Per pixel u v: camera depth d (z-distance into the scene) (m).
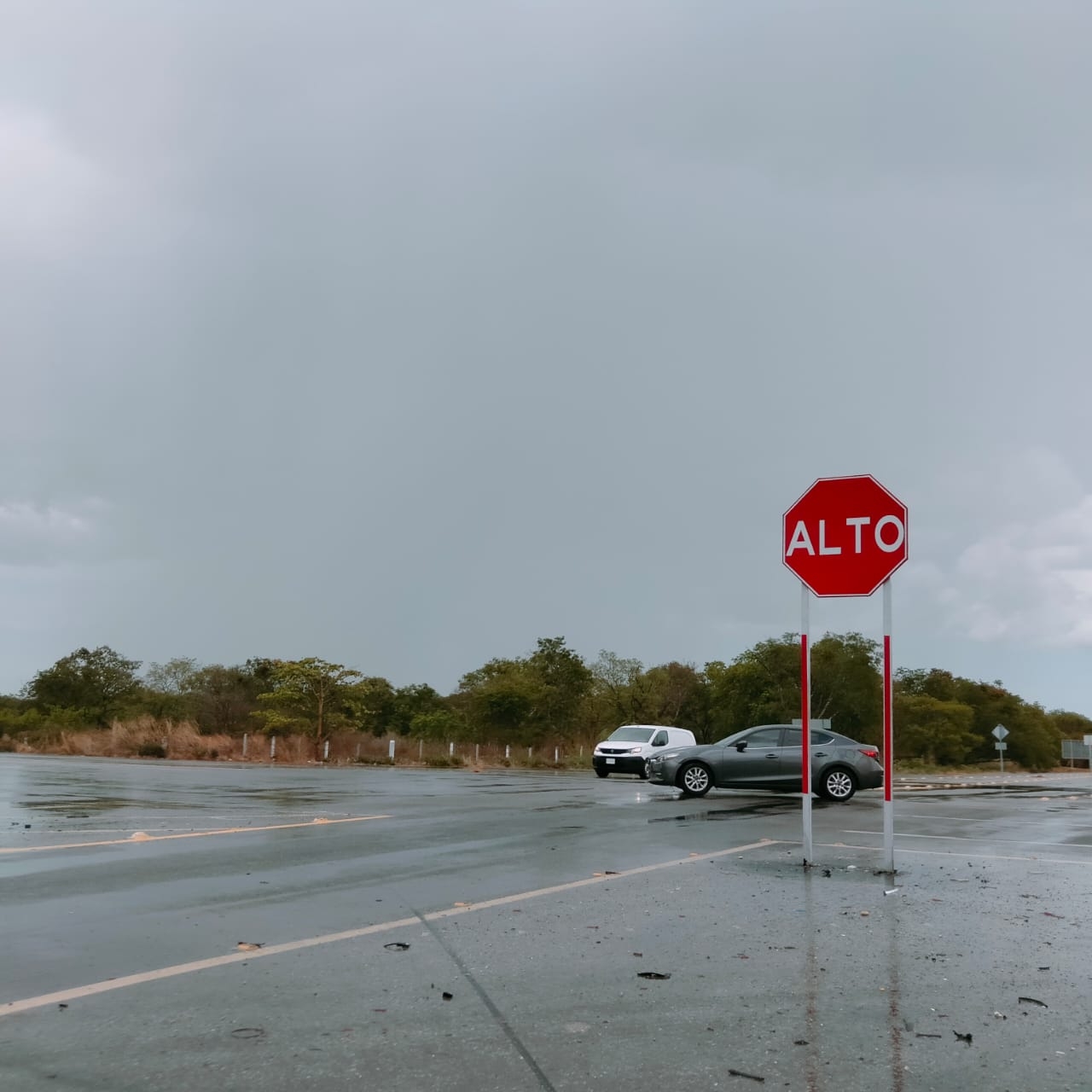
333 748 43.34
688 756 19.75
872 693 66.50
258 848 11.15
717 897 8.52
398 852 10.97
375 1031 5.09
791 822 14.69
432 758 43.22
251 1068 4.57
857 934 7.25
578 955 6.58
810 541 10.18
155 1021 5.17
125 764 33.84
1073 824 15.98
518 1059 4.73
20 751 47.00
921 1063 4.75
